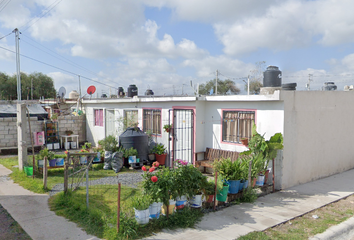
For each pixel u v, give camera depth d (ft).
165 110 38.11
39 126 50.80
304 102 28.96
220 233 17.38
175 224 18.16
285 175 27.63
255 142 25.90
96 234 16.78
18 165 34.65
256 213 21.06
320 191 26.99
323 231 18.22
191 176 19.35
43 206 21.57
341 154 34.65
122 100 45.62
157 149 37.58
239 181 23.45
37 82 130.72
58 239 16.15
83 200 22.44
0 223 18.38
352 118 36.04
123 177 31.30
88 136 57.88
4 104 56.49
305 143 29.53
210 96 32.73
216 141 33.35
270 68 30.17
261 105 28.53
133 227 16.76
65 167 23.12
